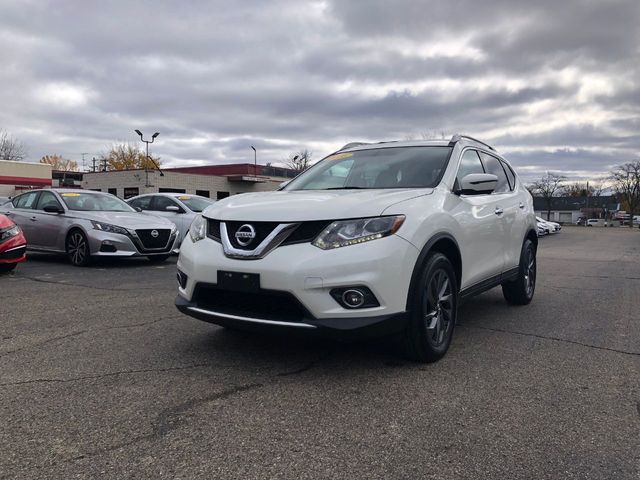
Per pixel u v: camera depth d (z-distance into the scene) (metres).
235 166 42.28
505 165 5.90
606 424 2.77
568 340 4.46
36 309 5.38
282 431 2.63
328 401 3.02
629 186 95.94
